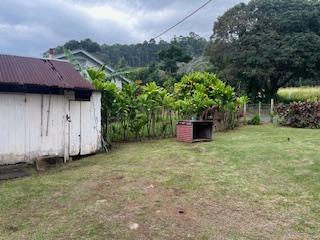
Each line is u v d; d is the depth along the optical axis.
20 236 3.76
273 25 28.55
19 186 5.66
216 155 7.55
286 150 7.86
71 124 7.72
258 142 9.23
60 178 6.09
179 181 5.61
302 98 27.95
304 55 25.94
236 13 29.83
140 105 10.27
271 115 16.30
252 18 29.42
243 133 11.59
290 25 27.80
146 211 4.36
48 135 7.32
